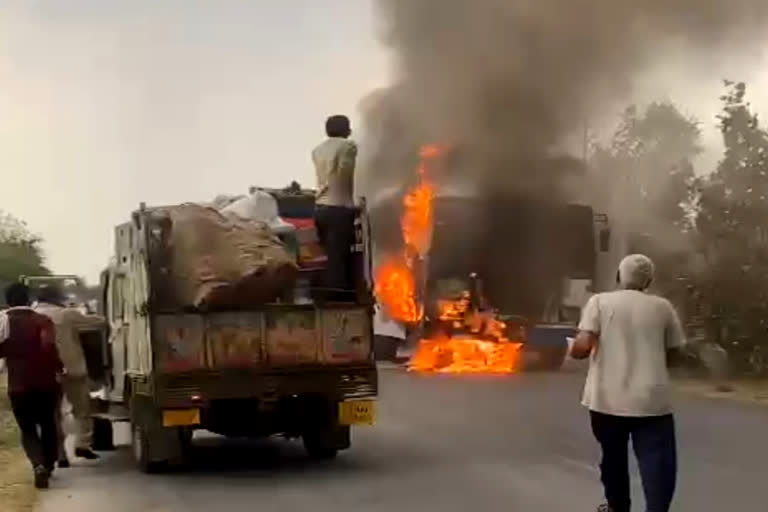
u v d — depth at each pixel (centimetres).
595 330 771
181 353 1163
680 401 1995
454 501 979
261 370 1181
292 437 1360
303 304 1202
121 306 1321
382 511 947
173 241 1180
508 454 1277
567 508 933
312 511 959
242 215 1286
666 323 771
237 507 990
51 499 1056
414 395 2066
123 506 1011
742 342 2552
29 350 1121
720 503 948
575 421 1614
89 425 1344
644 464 760
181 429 1206
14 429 1709
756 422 1614
